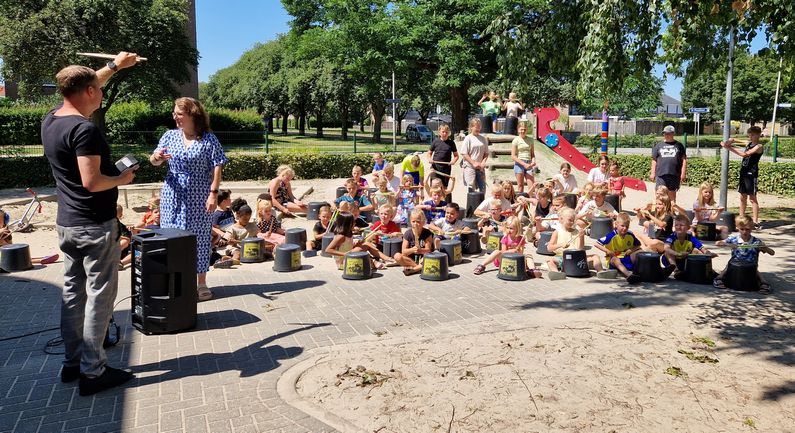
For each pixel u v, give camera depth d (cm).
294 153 2203
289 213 1253
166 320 536
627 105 4466
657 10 627
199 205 625
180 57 3142
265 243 874
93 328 413
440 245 835
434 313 609
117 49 2797
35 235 1058
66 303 427
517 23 783
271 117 6625
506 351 497
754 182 1109
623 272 754
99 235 409
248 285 720
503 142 1545
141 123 3781
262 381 440
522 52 764
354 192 1070
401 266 820
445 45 2494
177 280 541
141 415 388
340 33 2680
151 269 527
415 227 805
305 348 508
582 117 6309
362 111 5719
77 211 405
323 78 5019
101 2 2689
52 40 2691
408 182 1097
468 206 1131
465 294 682
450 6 2639
